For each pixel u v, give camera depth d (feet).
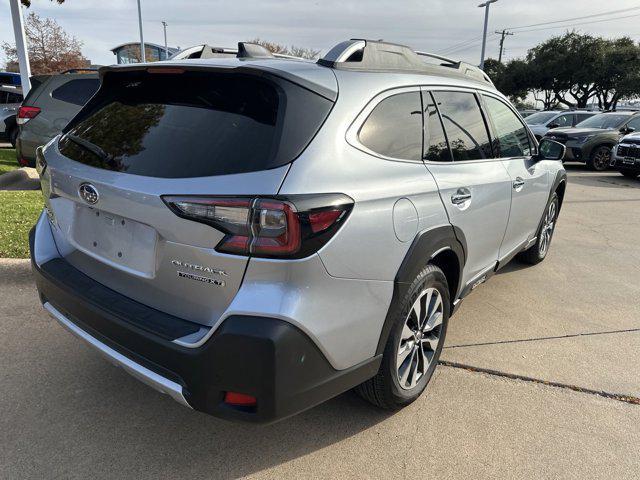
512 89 136.87
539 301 14.30
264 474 7.47
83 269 8.04
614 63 113.80
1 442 7.82
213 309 6.33
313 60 8.43
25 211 18.72
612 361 11.03
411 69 9.00
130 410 8.75
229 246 5.92
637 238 21.72
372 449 8.06
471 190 9.64
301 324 6.02
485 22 99.91
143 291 7.00
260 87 6.76
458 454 8.04
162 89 7.63
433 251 8.20
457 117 10.05
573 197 31.60
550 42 126.93
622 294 15.05
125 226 7.00
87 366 9.99
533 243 15.90
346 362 6.89
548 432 8.64
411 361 8.61
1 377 9.47
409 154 8.27
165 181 6.33
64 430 8.17
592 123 48.52
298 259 5.93
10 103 42.86
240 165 6.16
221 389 6.11
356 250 6.61
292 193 5.95
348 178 6.67
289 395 6.18
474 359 10.91
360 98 7.32
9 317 11.76
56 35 105.60
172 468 7.49
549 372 10.50
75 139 8.20
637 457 8.13
